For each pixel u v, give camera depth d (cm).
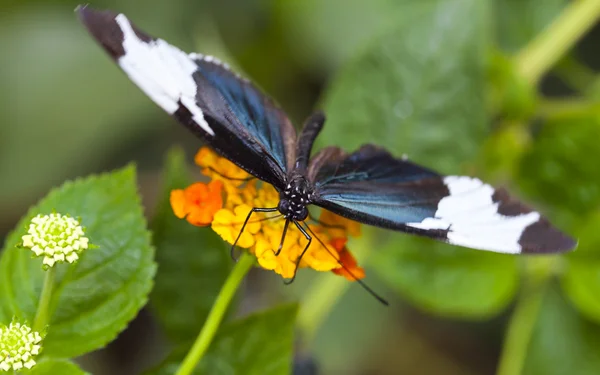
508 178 41
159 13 45
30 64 44
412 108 39
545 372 40
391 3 44
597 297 39
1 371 34
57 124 44
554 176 40
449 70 39
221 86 35
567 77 42
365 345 43
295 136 36
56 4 45
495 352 45
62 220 34
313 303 39
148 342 44
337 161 36
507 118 40
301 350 39
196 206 34
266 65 45
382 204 35
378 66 39
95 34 34
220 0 46
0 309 35
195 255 37
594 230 39
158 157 45
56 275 35
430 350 45
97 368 43
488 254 39
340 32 44
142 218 35
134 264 35
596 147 39
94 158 44
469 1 39
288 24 44
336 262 34
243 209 34
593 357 40
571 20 41
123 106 44
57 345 35
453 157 39
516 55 42
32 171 44
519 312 40
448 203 35
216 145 35
